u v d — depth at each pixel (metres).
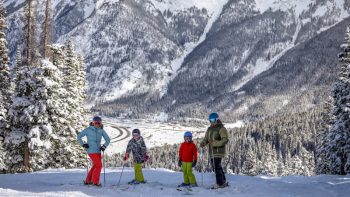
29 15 27.75
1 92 30.23
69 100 33.38
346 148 33.06
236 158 140.25
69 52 38.84
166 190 12.16
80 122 35.72
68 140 31.03
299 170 73.62
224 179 12.83
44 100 27.89
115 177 16.19
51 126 28.22
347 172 33.22
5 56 30.58
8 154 29.08
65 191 11.02
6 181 15.11
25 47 28.06
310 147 148.12
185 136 13.33
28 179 15.98
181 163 13.44
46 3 28.50
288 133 167.75
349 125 32.91
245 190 12.58
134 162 13.53
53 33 29.16
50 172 19.64
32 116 27.73
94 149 12.54
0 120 28.56
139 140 13.50
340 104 32.97
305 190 13.06
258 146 151.12
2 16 30.83
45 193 10.47
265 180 15.08
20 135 28.11
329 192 12.94
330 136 34.31
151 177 16.53
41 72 27.81
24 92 27.88
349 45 33.03
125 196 11.01
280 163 79.38
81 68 43.00
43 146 28.05
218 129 12.78
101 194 10.99
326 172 40.38
